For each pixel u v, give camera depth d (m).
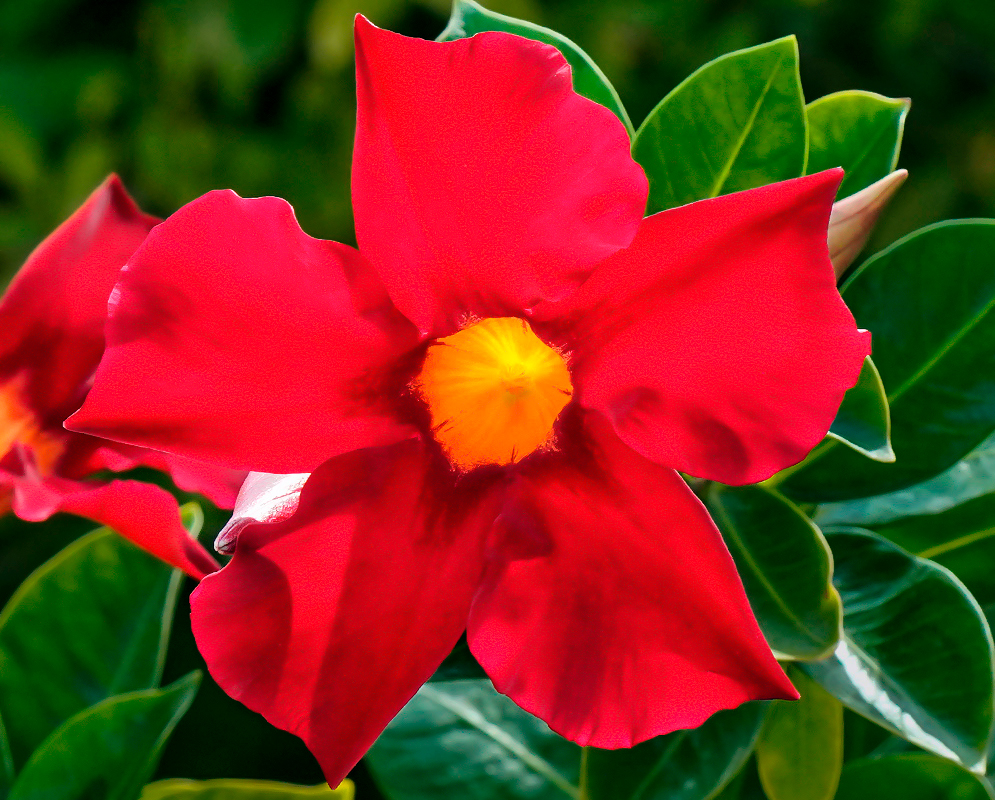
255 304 0.32
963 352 0.37
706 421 0.32
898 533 0.39
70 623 0.40
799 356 0.32
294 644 0.33
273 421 0.33
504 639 0.33
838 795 0.40
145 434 0.32
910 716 0.35
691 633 0.33
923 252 0.37
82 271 0.36
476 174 0.32
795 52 0.36
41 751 0.38
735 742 0.37
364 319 0.33
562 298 0.33
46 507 0.35
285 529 0.33
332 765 0.33
